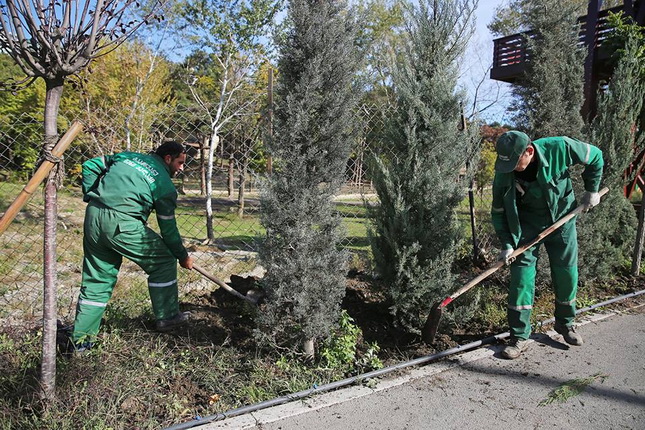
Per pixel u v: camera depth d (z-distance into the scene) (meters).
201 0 10.19
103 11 2.45
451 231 3.99
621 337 4.18
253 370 3.32
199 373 3.26
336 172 3.38
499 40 10.88
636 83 5.79
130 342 3.53
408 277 3.87
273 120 3.31
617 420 2.89
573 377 3.42
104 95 11.08
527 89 5.38
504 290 5.28
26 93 10.63
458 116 3.96
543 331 4.30
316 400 3.04
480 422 2.85
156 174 3.34
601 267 5.51
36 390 2.82
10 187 8.38
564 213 3.86
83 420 2.63
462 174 4.26
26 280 5.41
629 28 6.42
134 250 3.32
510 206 3.74
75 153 7.51
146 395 2.96
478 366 3.60
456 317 4.09
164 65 13.67
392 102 4.27
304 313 3.35
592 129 5.72
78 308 3.36
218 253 6.93
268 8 10.38
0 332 3.58
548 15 5.26
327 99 3.28
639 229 5.92
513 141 3.54
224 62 11.26
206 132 9.80
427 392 3.20
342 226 3.56
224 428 2.71
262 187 3.32
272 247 3.41
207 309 4.30
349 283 5.04
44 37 2.29
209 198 8.16
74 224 8.89
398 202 3.85
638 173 6.48
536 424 2.84
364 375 3.31
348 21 3.37
